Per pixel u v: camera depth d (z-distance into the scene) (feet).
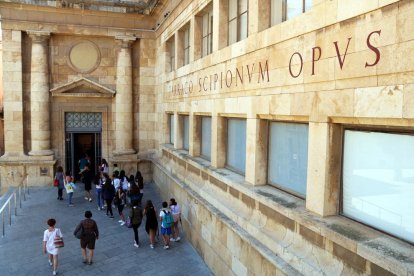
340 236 17.46
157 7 60.13
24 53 62.34
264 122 27.43
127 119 66.44
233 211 29.43
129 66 66.23
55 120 64.95
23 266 34.63
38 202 55.26
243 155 32.09
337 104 18.65
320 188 20.03
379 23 15.92
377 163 17.70
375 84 16.29
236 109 30.66
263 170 27.68
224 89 33.17
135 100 67.77
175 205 40.24
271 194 25.21
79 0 61.46
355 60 17.31
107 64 66.23
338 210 20.13
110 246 39.19
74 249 38.40
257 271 24.85
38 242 40.34
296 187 24.48
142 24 66.39
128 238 41.50
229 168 34.63
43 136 63.16
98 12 63.52
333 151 19.75
